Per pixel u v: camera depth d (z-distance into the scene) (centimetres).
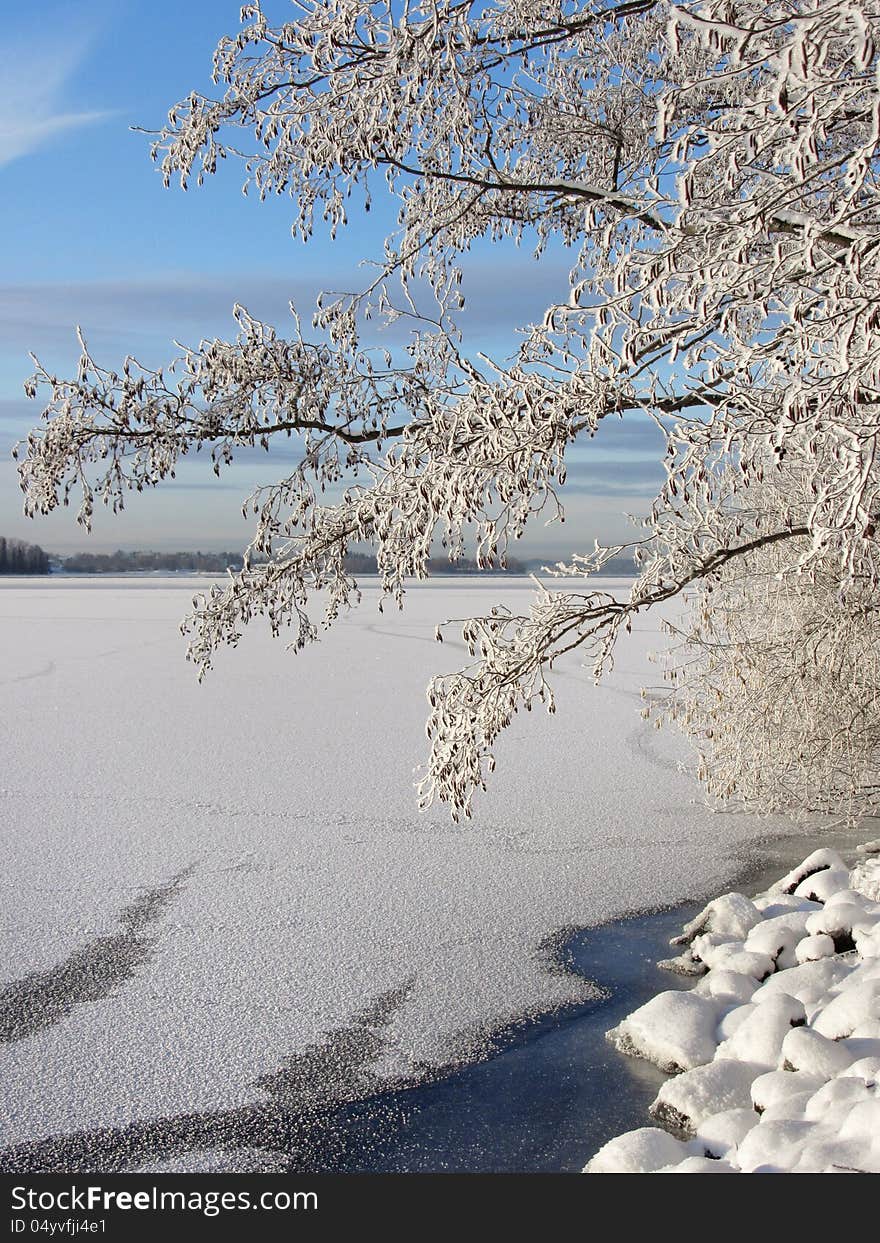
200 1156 404
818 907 649
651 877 757
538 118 625
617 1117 431
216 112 503
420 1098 448
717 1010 512
